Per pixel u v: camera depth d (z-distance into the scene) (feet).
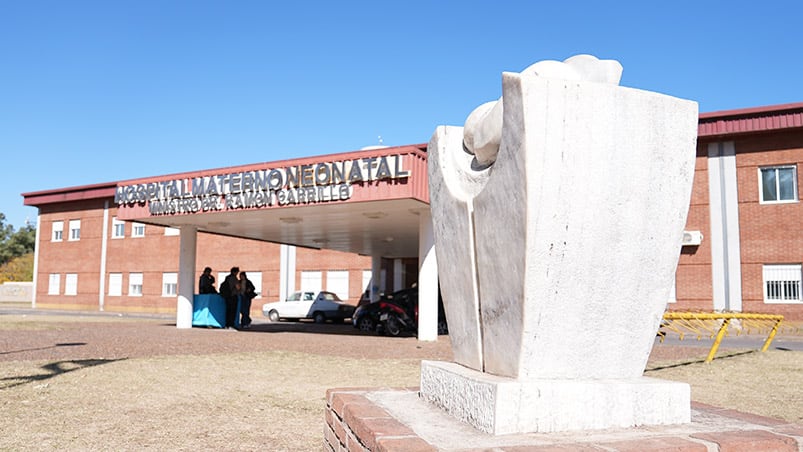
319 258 114.01
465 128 15.01
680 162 12.71
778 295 77.82
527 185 11.47
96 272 132.46
